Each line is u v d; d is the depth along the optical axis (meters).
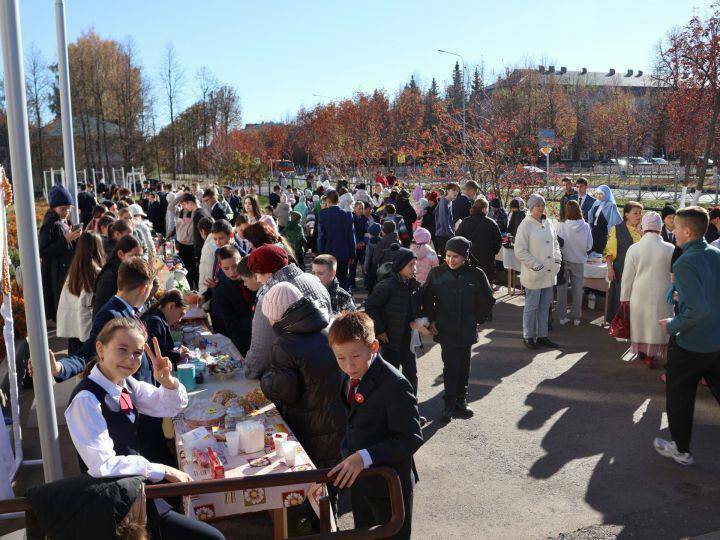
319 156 52.75
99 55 61.12
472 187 12.27
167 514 2.95
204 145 60.59
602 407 6.21
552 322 9.44
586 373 7.21
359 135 47.66
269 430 3.76
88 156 59.34
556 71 105.56
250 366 4.56
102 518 2.12
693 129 28.98
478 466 5.08
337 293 5.75
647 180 41.50
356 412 2.94
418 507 4.48
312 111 60.84
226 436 3.49
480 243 9.34
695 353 4.68
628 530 4.09
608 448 5.32
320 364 3.76
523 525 4.20
